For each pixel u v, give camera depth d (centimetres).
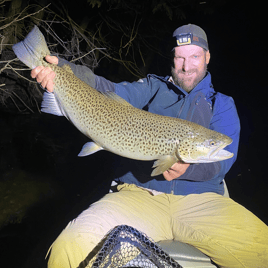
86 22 427
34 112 390
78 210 200
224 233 92
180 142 93
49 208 199
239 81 609
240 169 292
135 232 75
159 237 97
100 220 89
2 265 153
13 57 333
